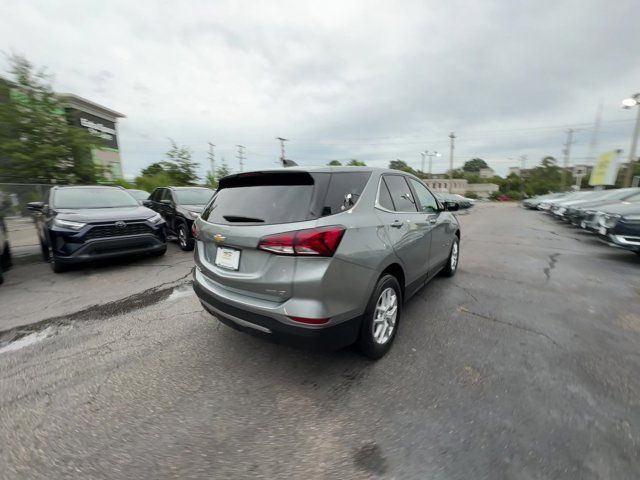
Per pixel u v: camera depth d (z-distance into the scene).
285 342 2.28
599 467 1.67
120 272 5.72
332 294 2.18
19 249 8.13
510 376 2.50
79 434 1.97
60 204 6.09
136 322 3.60
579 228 12.02
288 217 2.27
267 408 2.19
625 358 2.75
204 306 2.87
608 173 25.12
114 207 6.37
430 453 1.78
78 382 2.50
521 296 4.33
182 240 7.64
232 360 2.79
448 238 4.70
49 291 4.70
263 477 1.66
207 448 1.86
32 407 2.21
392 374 2.54
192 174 30.05
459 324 3.45
